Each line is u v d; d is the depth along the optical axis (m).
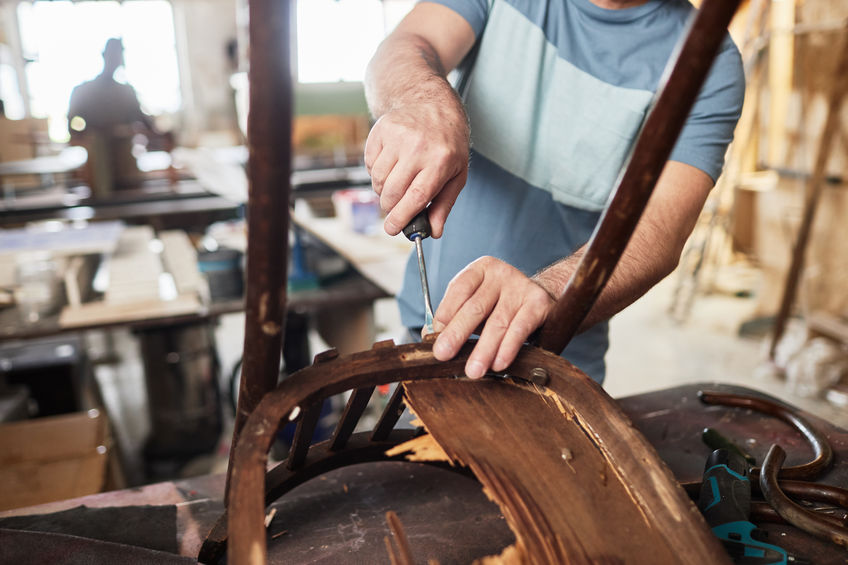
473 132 1.04
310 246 2.71
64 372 2.33
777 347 3.16
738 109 0.91
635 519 0.51
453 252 1.06
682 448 0.87
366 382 0.60
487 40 1.01
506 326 0.62
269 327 0.49
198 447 2.51
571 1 0.98
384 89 0.84
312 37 6.88
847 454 0.84
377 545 0.68
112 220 3.14
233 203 3.33
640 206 0.50
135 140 4.02
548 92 1.00
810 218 2.93
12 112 7.05
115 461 1.91
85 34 7.14
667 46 0.97
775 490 0.69
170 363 2.37
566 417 0.60
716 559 0.48
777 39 3.42
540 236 1.03
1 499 1.50
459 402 0.62
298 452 0.66
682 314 3.94
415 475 0.81
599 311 0.74
